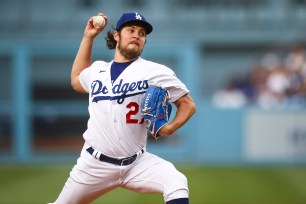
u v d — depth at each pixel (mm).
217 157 52469
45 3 64438
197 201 33938
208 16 64562
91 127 18297
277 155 51531
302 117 51188
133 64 18266
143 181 18281
